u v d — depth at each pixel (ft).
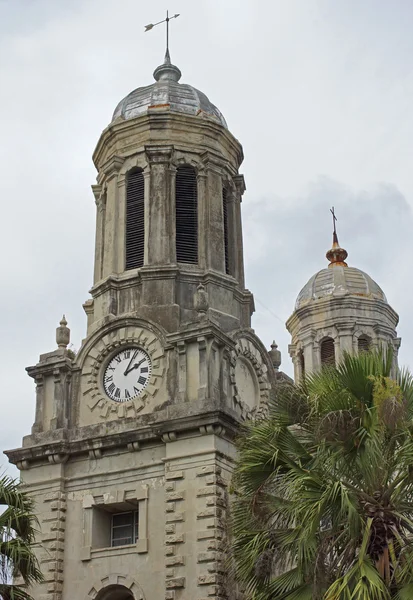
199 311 139.13
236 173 161.79
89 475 135.85
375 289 196.24
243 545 98.68
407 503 94.07
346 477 94.89
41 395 143.33
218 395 132.67
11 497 102.99
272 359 158.71
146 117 156.04
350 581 87.97
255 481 99.86
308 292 197.47
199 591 121.08
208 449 127.95
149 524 129.29
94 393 140.77
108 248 151.74
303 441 100.78
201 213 152.25
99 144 161.48
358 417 94.48
